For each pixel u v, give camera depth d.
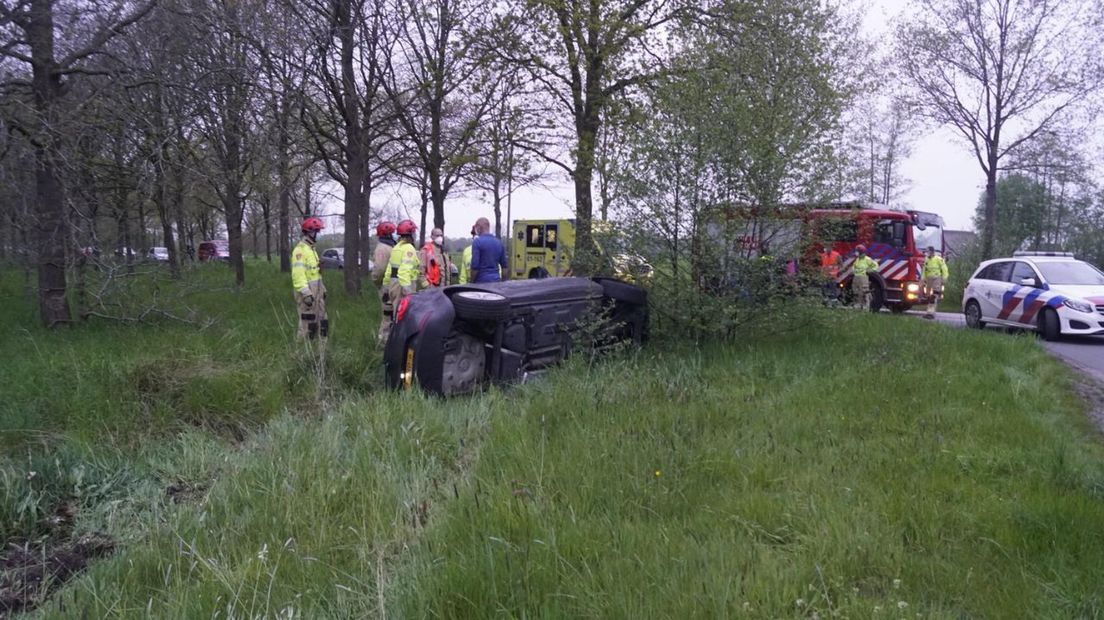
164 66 11.00
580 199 13.27
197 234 33.19
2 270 15.70
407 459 5.42
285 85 12.50
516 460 5.15
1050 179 28.91
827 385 7.57
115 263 11.06
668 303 9.81
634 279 9.94
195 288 12.23
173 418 6.71
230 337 9.62
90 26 10.76
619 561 3.59
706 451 5.31
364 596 3.51
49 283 11.05
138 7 10.87
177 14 10.95
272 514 4.50
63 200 10.62
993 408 6.75
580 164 13.08
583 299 8.65
